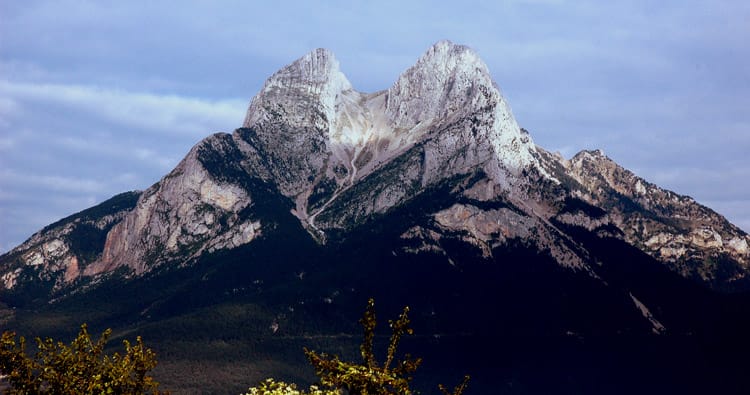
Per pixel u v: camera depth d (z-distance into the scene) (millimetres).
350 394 99062
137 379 124812
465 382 107500
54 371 121938
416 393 101125
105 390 120250
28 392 120000
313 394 102875
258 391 108312
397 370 100562
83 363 123188
